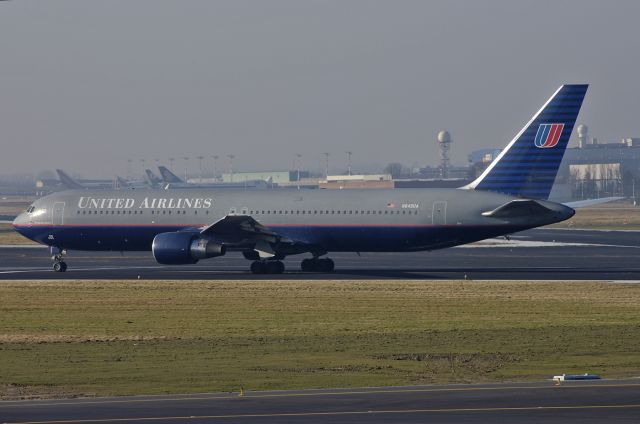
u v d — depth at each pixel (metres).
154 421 84.81
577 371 116.06
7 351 133.38
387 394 97.81
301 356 128.62
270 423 83.75
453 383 107.06
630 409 88.12
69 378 112.75
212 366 120.88
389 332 149.88
